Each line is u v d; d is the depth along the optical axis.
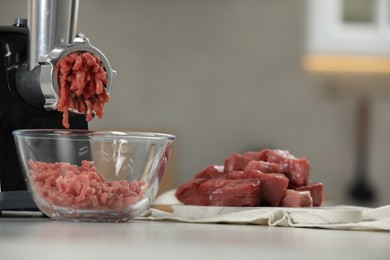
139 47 4.43
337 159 4.37
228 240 0.96
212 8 4.43
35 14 1.41
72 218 1.29
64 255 0.80
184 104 4.41
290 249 0.85
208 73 4.42
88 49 1.37
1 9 4.35
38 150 1.27
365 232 1.23
